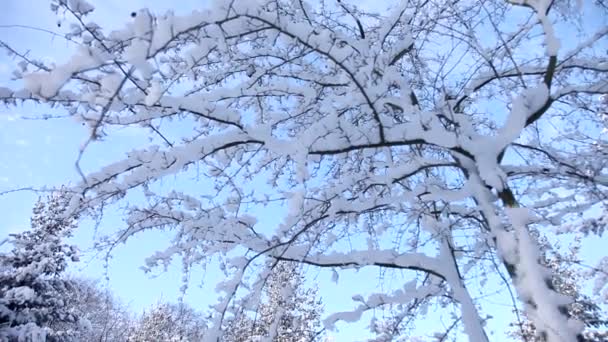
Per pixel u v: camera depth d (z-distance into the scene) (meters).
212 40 2.59
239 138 3.18
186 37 2.77
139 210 3.81
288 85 3.79
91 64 2.01
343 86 3.99
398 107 3.85
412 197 3.48
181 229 3.90
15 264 12.26
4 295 11.88
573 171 3.46
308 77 3.98
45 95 1.95
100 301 23.78
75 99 2.57
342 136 3.06
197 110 3.12
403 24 4.20
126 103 2.87
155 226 3.97
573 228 4.40
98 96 2.30
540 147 3.78
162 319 23.05
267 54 3.82
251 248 3.73
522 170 3.47
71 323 13.72
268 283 4.20
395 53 4.00
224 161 3.63
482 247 3.74
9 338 11.14
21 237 12.55
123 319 34.00
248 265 3.66
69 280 13.31
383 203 3.53
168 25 2.09
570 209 3.64
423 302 4.05
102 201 3.44
